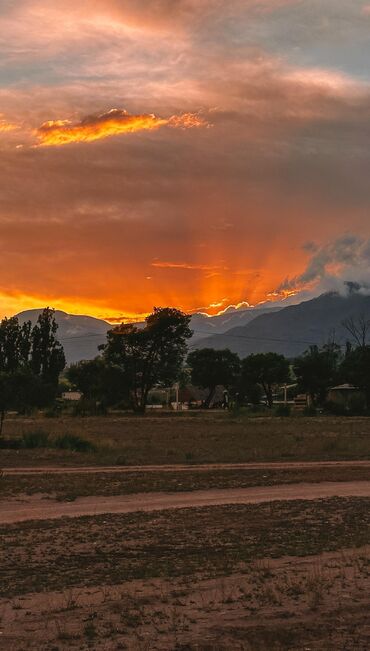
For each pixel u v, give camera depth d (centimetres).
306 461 3762
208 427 6600
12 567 1498
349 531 1873
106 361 10494
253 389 12600
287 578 1355
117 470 3303
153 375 10400
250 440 5053
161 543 1734
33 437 4472
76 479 2961
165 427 6600
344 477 3059
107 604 1198
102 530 1911
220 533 1859
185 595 1248
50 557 1591
